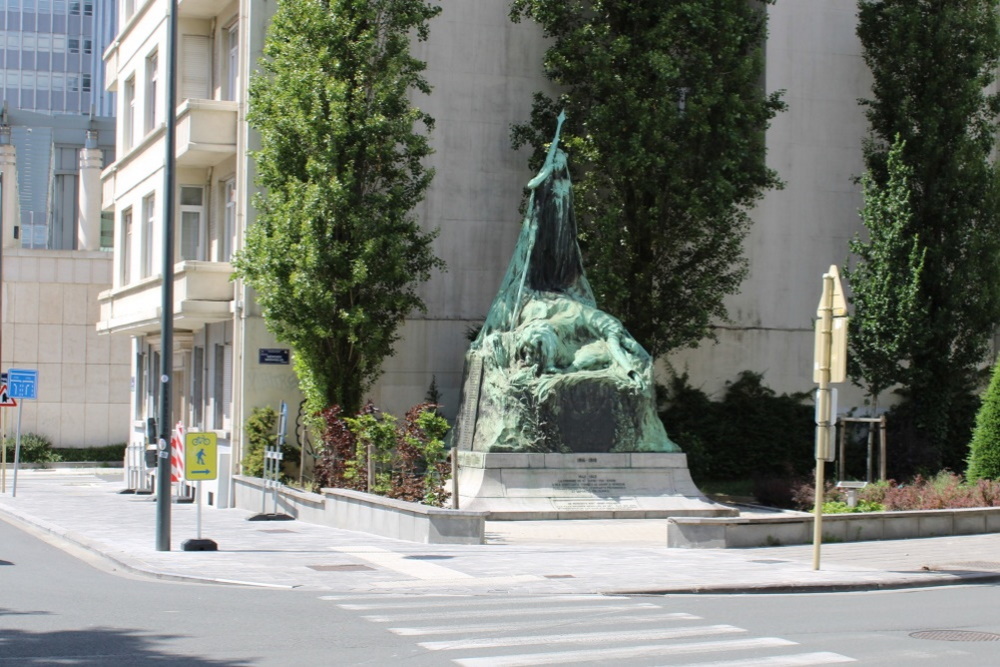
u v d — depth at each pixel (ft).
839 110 106.22
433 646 34.01
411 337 94.99
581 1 94.12
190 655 32.60
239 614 39.70
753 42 95.61
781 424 101.35
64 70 276.82
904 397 100.94
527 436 76.48
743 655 32.99
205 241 100.32
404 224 83.87
